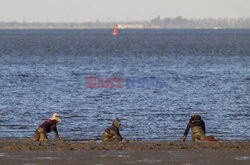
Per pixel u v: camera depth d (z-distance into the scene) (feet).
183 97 349.41
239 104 312.29
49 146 124.88
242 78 490.90
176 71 583.17
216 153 105.70
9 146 122.21
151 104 313.94
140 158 98.73
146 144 135.44
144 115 266.16
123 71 586.86
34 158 98.63
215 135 203.21
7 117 256.93
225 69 606.96
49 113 273.95
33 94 361.71
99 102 322.34
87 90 389.19
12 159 97.25
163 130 217.97
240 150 116.37
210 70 593.83
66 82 449.89
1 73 541.75
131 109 291.17
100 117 259.39
